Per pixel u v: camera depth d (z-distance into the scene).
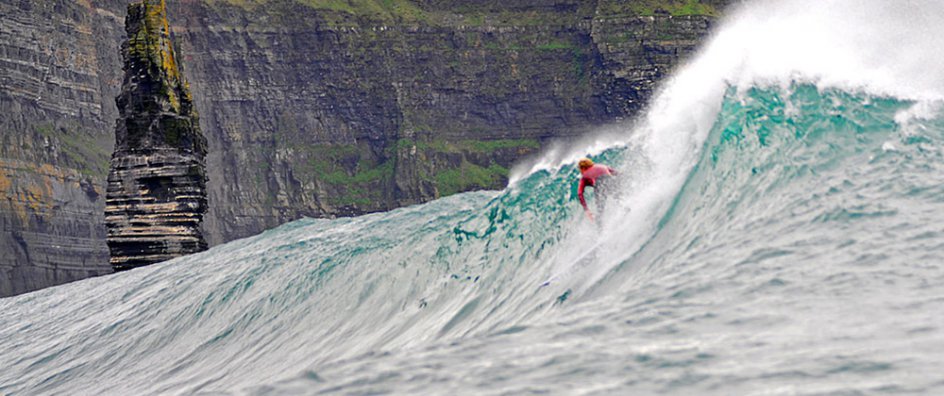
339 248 85.31
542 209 64.69
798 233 47.91
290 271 85.62
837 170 53.31
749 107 58.97
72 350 93.19
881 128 56.50
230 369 70.00
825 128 56.66
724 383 32.78
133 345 88.75
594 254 56.69
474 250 66.94
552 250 60.97
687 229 53.12
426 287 68.06
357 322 69.88
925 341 33.69
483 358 39.88
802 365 33.12
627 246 55.22
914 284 39.59
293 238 114.94
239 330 80.94
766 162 55.31
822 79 61.75
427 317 62.97
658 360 35.81
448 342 43.19
